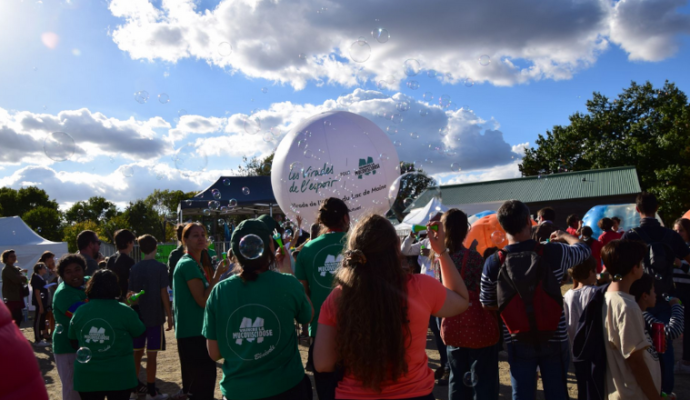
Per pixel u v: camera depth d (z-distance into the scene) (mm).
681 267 3566
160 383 3959
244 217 12969
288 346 1664
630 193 17156
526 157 32344
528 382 1990
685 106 26625
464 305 1445
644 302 2072
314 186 4363
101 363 2344
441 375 3674
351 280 1251
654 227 3004
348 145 4414
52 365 5035
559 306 1946
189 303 2588
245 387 1576
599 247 5648
